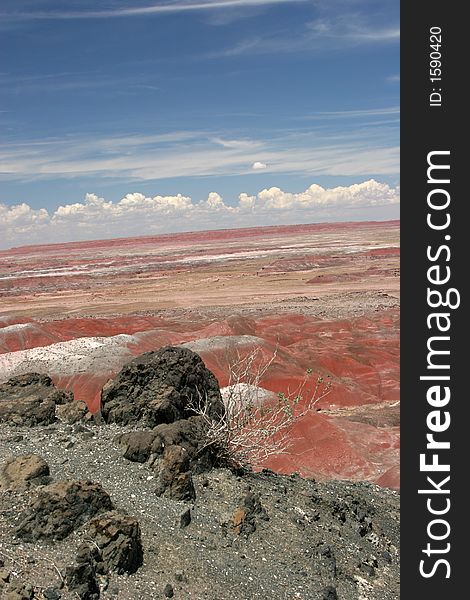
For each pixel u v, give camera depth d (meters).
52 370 31.42
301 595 6.84
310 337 44.19
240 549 7.45
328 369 36.34
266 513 8.48
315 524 8.82
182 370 10.39
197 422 9.76
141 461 8.59
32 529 6.54
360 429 25.97
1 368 32.59
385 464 23.45
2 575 5.77
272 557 7.50
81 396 29.23
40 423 9.80
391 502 11.81
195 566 6.79
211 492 8.56
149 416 9.73
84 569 5.98
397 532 9.99
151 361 10.36
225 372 32.00
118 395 10.12
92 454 8.65
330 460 23.00
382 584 8.00
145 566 6.60
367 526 9.65
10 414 9.87
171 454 8.24
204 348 33.72
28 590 5.63
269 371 31.61
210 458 9.34
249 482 9.45
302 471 21.45
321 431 24.56
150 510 7.60
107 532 6.48
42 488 7.21
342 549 8.42
